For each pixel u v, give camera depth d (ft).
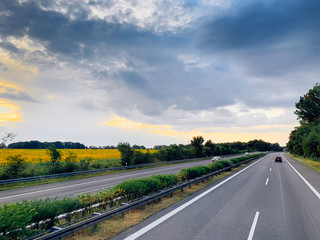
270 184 51.78
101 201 25.86
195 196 38.27
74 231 18.39
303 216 26.81
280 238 20.15
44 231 17.88
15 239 16.46
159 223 23.86
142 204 28.45
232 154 295.07
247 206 31.40
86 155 146.20
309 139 122.31
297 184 52.13
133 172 84.12
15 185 54.80
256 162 139.33
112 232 21.15
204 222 24.30
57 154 74.95
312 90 121.19
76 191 45.91
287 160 169.58
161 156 138.62
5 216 15.96
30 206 18.10
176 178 44.57
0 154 134.41
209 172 65.05
